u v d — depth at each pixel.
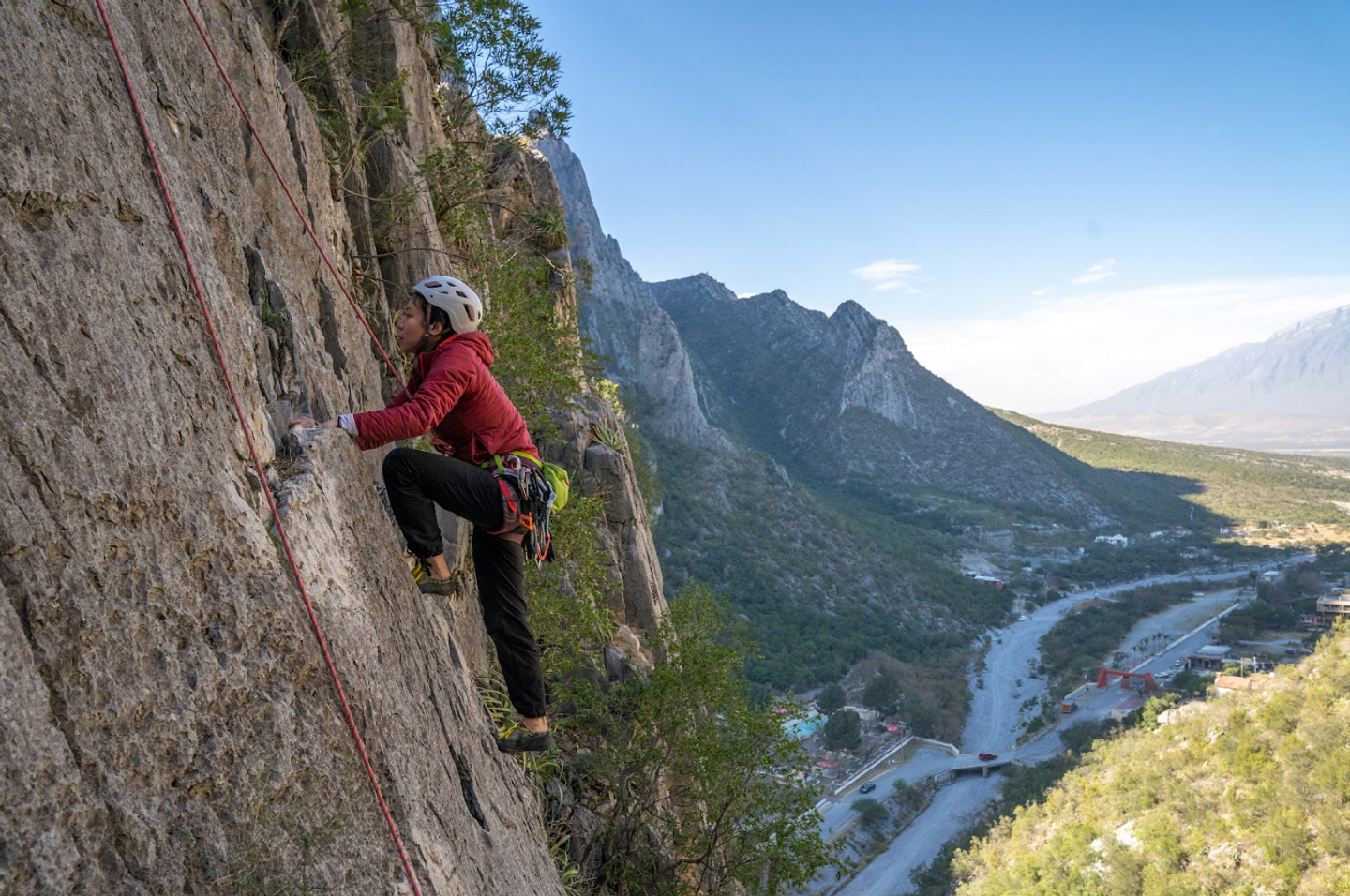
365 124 7.18
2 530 1.44
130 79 2.35
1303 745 50.25
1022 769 75.00
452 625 4.23
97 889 1.42
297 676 2.09
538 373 8.78
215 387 2.26
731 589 104.94
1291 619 124.12
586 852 7.73
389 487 2.93
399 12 8.68
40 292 1.68
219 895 1.65
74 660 1.50
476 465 2.98
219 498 2.04
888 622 111.75
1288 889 41.28
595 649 9.97
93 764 1.49
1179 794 52.22
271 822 1.84
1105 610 133.00
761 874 8.65
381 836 2.21
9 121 1.73
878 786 72.31
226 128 3.54
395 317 6.96
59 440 1.61
